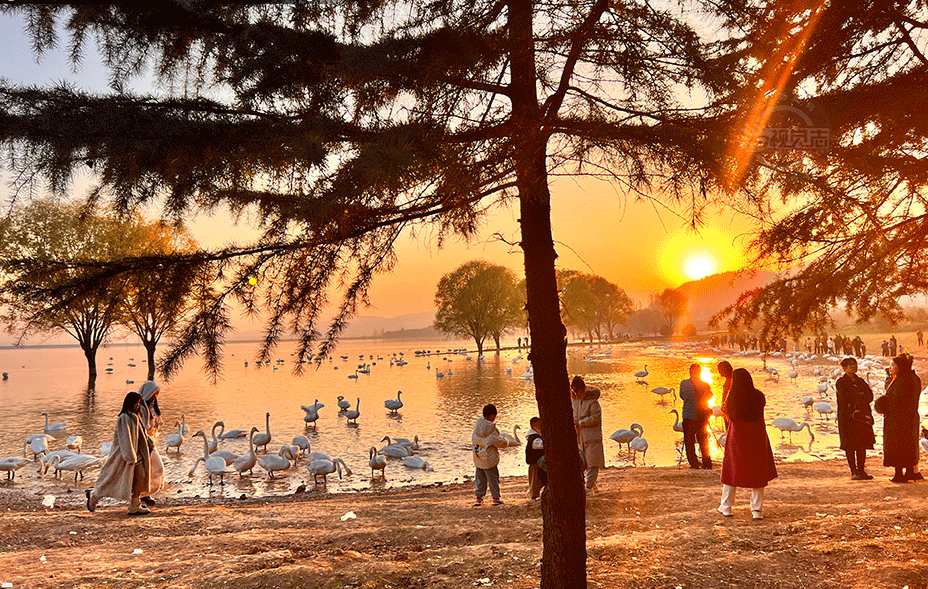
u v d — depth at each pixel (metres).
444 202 3.17
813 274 5.58
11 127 2.56
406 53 2.70
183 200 3.04
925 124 3.75
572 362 61.97
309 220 2.66
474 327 82.50
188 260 3.04
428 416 25.47
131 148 2.70
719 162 3.16
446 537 6.93
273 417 26.45
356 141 2.79
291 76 2.75
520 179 3.25
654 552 5.84
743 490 9.21
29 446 17.89
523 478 13.16
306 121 2.73
